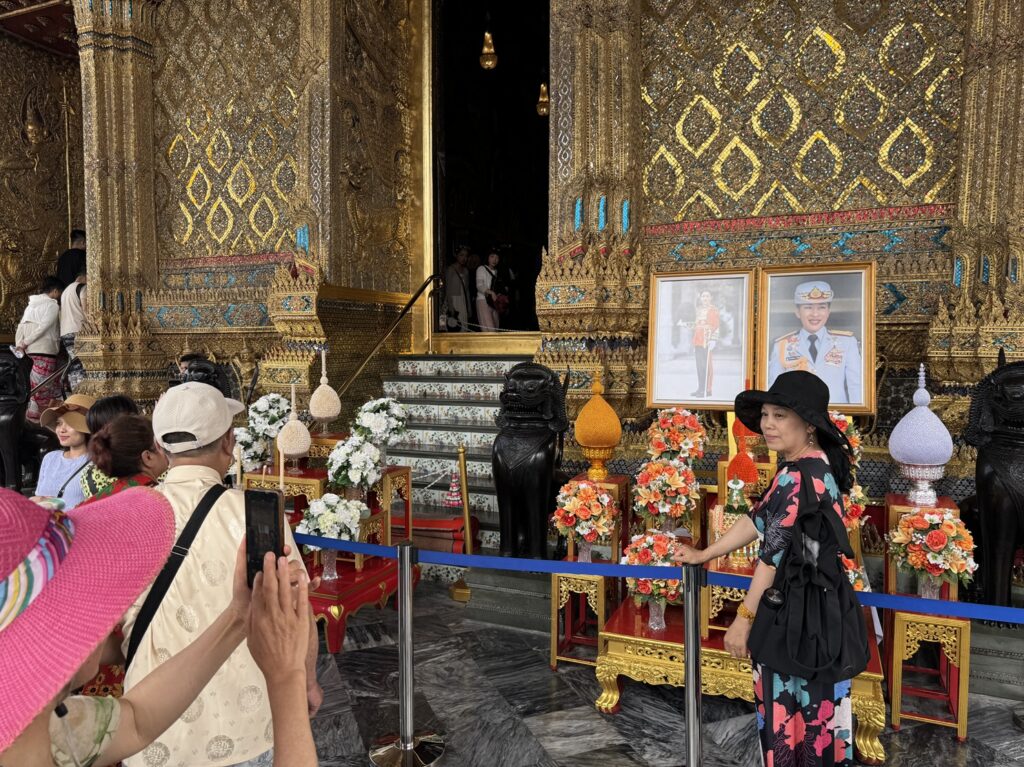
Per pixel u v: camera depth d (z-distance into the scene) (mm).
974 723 3391
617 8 5914
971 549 3316
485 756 3088
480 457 6473
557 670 3957
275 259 8117
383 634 4500
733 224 6043
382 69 8188
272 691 1050
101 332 8359
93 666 998
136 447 2393
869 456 5035
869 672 3086
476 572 4734
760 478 4109
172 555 1795
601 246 5957
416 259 8805
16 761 801
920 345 5414
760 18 5852
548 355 6012
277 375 7172
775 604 2389
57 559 806
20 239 11219
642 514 3992
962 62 5207
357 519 4402
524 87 11312
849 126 5629
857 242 5645
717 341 4434
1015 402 3662
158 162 8758
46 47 11438
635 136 6152
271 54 7938
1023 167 4809
